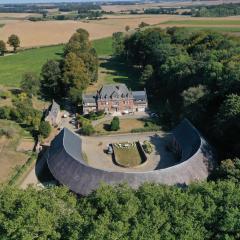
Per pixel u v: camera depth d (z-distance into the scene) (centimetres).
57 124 13850
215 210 5653
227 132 10538
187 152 10244
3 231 5175
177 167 8944
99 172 8819
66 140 10431
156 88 17450
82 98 15188
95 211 5484
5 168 10456
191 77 14900
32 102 16012
